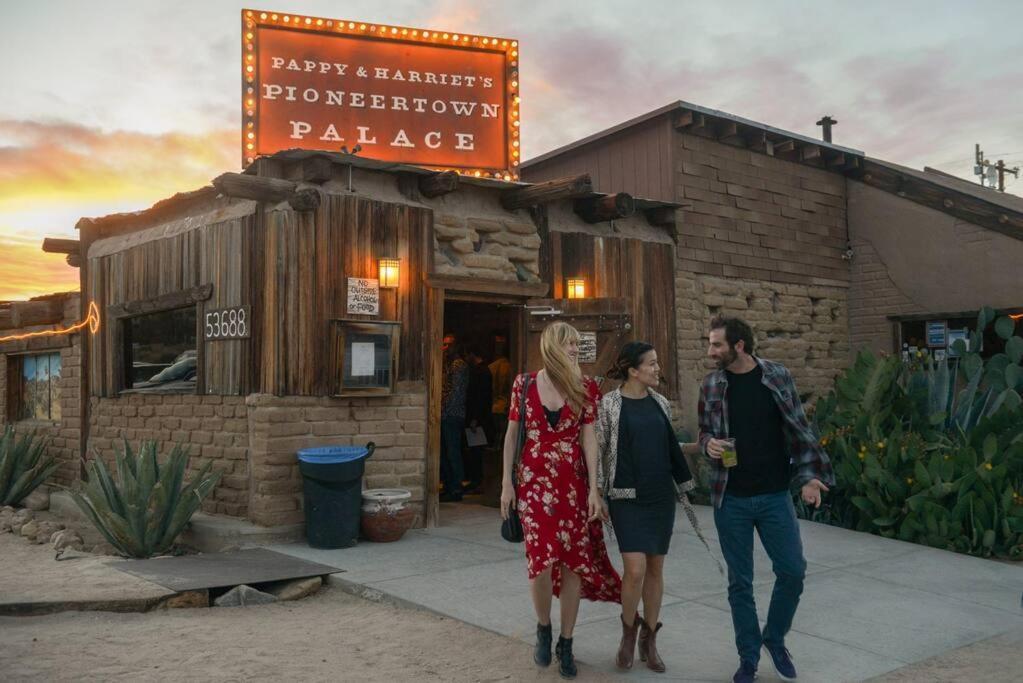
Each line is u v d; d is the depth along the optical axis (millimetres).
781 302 12070
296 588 6102
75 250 11211
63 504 10352
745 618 4102
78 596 5625
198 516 8133
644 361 4293
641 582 4199
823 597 5816
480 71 11086
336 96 10492
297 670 4379
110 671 4297
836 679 4246
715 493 4188
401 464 8258
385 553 7098
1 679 4121
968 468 7633
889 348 12555
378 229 8219
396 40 10773
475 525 8539
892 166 12562
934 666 4473
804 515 8828
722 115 11164
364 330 7980
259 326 7891
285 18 10320
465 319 12641
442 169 10844
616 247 10102
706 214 11250
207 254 8602
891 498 7934
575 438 4270
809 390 12328
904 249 12445
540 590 4234
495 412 11156
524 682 4184
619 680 4188
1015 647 4820
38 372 12570
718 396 4191
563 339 4285
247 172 8133
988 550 7215
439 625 5184
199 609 5758
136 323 10094
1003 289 11414
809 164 12641
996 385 8992
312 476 7262
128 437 9828
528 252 9336
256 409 7684
